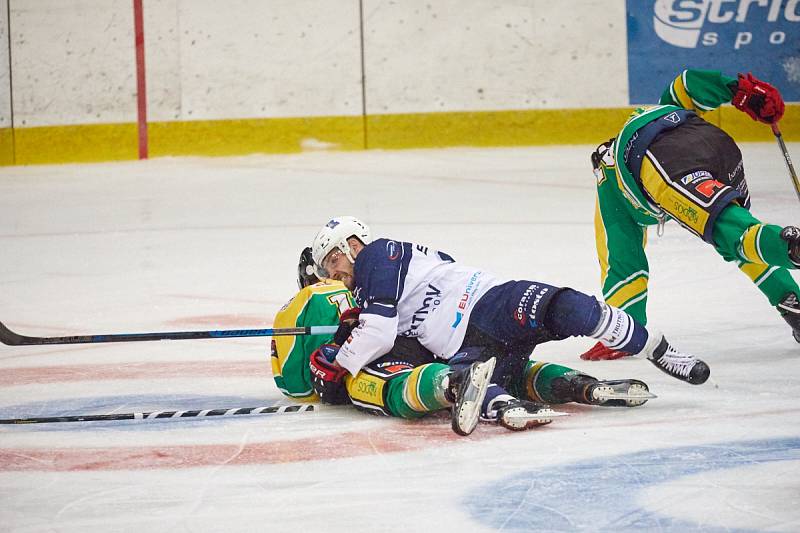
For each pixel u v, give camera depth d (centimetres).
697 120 1584
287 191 4006
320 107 4978
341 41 4953
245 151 4988
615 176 1645
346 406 1411
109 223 3481
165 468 1145
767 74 4922
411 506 991
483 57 4956
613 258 1694
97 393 1549
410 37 4953
